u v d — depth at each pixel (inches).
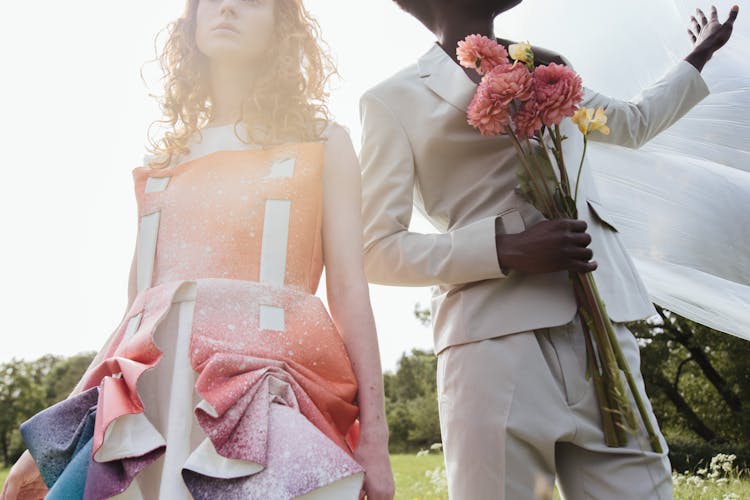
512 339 74.8
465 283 78.6
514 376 73.6
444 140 81.5
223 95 71.6
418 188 85.4
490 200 80.4
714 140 101.9
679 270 99.3
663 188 100.4
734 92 102.3
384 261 80.3
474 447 73.5
